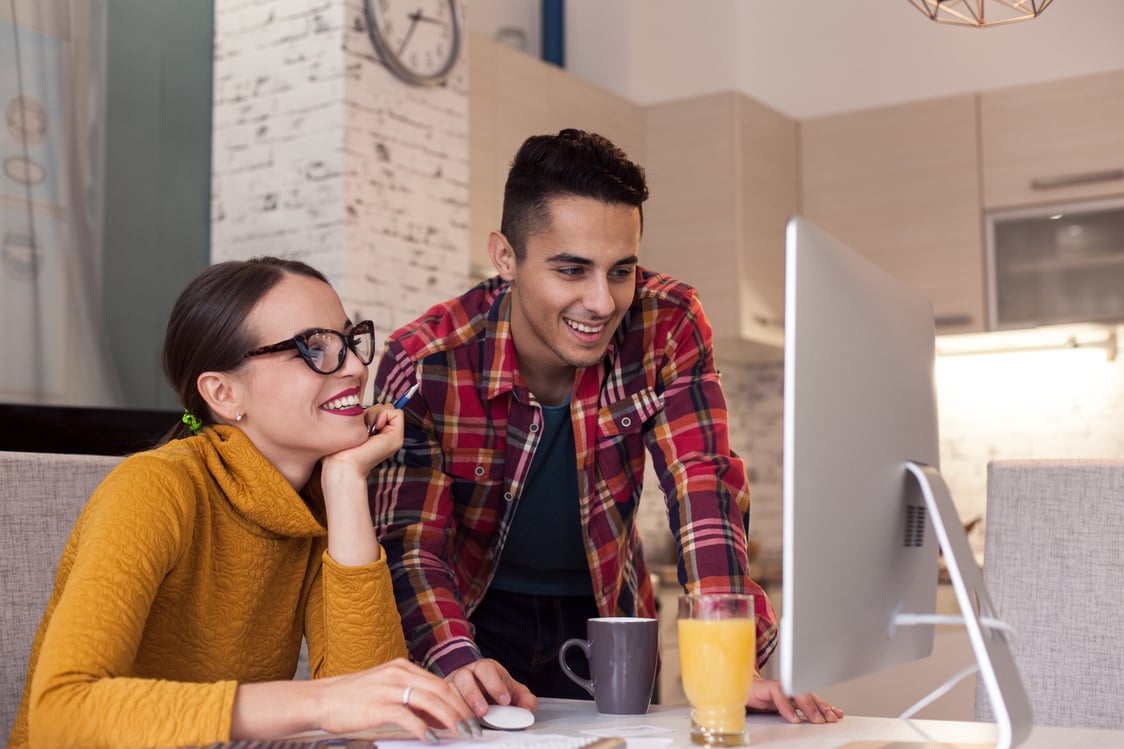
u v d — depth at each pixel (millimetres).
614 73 4969
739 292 4617
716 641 1088
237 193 3553
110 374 3277
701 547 1515
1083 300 4395
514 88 4164
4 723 1343
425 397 1657
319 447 1351
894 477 1099
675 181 4805
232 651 1328
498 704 1282
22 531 1387
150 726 1013
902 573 1133
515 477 1705
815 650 939
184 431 1410
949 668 2186
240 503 1312
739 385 5398
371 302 3424
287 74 3488
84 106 3270
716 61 5352
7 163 3068
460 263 3746
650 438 1698
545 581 1860
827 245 1002
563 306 1515
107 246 3301
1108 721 1481
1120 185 4332
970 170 4652
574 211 1475
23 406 2787
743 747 1091
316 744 992
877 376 1078
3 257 3043
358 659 1296
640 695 1319
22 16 3127
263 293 1347
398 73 3547
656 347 1704
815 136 5031
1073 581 1526
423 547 1597
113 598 1107
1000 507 1590
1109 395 4703
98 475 1461
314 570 1429
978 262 4605
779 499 5312
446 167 3727
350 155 3393
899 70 5031
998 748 1017
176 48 3543
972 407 4961
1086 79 4438
